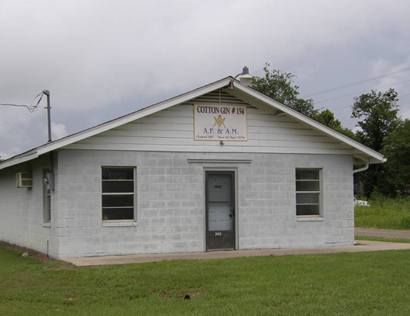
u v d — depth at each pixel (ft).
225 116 58.18
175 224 55.93
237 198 58.39
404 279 40.73
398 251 55.16
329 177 62.23
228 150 58.13
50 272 44.45
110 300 36.27
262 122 59.62
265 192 59.47
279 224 59.88
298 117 59.00
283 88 188.44
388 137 235.61
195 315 31.65
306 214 61.98
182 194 56.29
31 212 62.95
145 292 38.04
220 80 56.03
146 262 48.19
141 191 54.95
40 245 58.95
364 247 60.64
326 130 60.08
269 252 55.93
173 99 54.85
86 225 52.95
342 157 62.95
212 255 53.42
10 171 73.67
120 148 54.34
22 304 35.37
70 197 52.60
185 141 56.59
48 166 55.83
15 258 56.59
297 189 61.72
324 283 39.40
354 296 35.78
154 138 55.57
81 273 43.42
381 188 243.19
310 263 46.96
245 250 57.98
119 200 54.70
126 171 55.16
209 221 57.52
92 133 51.96
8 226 74.79
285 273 42.80
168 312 32.65
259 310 32.58
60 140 50.80
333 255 52.03
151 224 55.11
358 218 124.36
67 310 33.81
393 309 32.81
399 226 110.01
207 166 57.31
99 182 53.52
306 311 32.35
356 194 257.34
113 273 43.01
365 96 255.50
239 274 42.50
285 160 60.34
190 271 43.55
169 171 55.93
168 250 55.57
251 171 59.06
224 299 35.55
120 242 54.03
